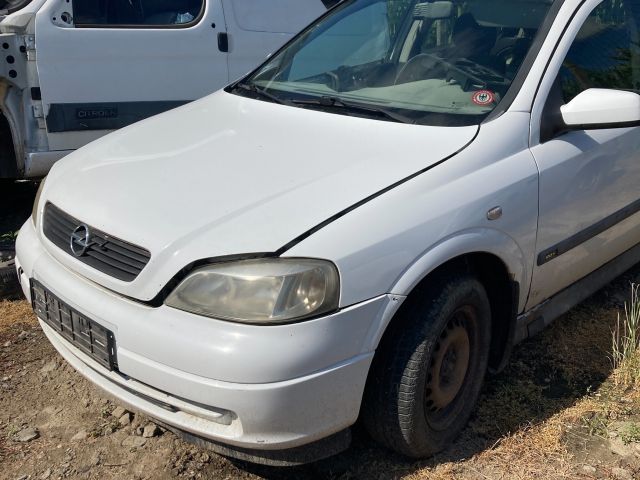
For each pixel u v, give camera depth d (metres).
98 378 2.49
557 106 2.99
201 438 2.36
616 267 3.74
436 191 2.50
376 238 2.29
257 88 3.52
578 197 3.04
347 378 2.27
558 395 3.13
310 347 2.15
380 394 2.47
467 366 2.79
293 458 2.35
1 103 4.59
